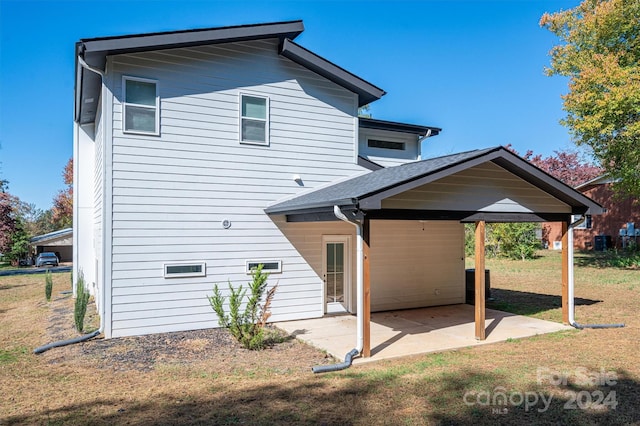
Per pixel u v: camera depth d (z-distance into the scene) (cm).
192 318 832
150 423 411
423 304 1137
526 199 816
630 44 1823
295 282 947
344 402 465
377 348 699
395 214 670
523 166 746
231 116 884
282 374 569
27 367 607
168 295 812
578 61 1916
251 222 901
